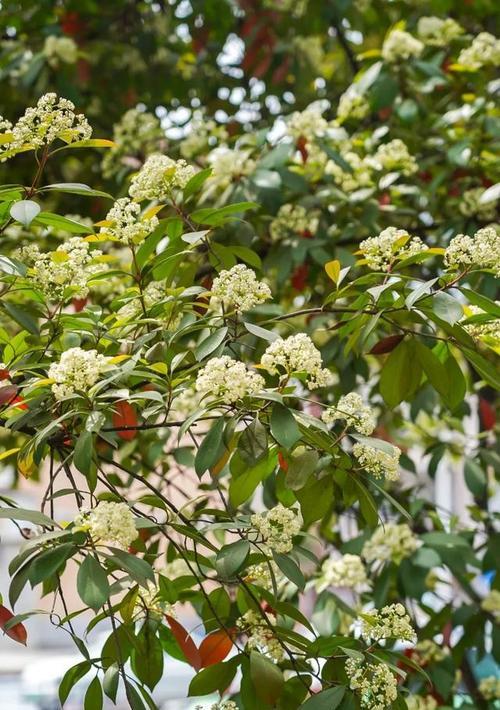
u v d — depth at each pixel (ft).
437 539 10.73
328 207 11.59
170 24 16.01
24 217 7.47
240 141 11.45
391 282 7.70
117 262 10.79
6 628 6.97
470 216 11.71
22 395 7.78
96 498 7.27
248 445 7.05
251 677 7.38
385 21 15.85
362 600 10.90
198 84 15.49
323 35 16.19
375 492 11.26
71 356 7.09
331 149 11.10
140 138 12.48
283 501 7.94
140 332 8.41
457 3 15.17
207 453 7.11
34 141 7.86
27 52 14.37
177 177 8.47
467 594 11.12
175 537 13.41
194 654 7.52
